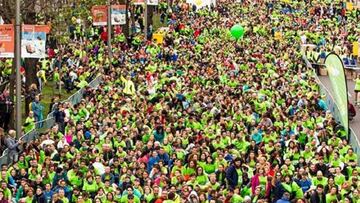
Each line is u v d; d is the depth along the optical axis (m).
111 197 42.50
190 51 93.56
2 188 42.41
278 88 72.19
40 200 42.72
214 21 123.62
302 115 58.44
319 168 46.84
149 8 118.31
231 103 62.44
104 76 76.31
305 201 41.97
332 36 114.50
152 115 57.56
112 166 46.78
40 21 73.25
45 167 45.47
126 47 98.75
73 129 53.44
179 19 127.25
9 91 67.12
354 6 151.38
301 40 110.25
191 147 49.38
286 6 152.25
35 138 54.88
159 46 96.94
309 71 84.44
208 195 42.34
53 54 82.38
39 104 61.50
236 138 51.91
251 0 158.88
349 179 46.16
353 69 91.38
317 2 155.25
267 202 42.88
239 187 44.72
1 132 52.97
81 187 44.69
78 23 92.00
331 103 69.81
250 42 103.81
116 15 89.38
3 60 74.00
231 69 81.56
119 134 51.69
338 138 53.78
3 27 53.59
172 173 45.78
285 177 44.12
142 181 44.56
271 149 50.81
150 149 49.28
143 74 75.88
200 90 68.06
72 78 78.94
